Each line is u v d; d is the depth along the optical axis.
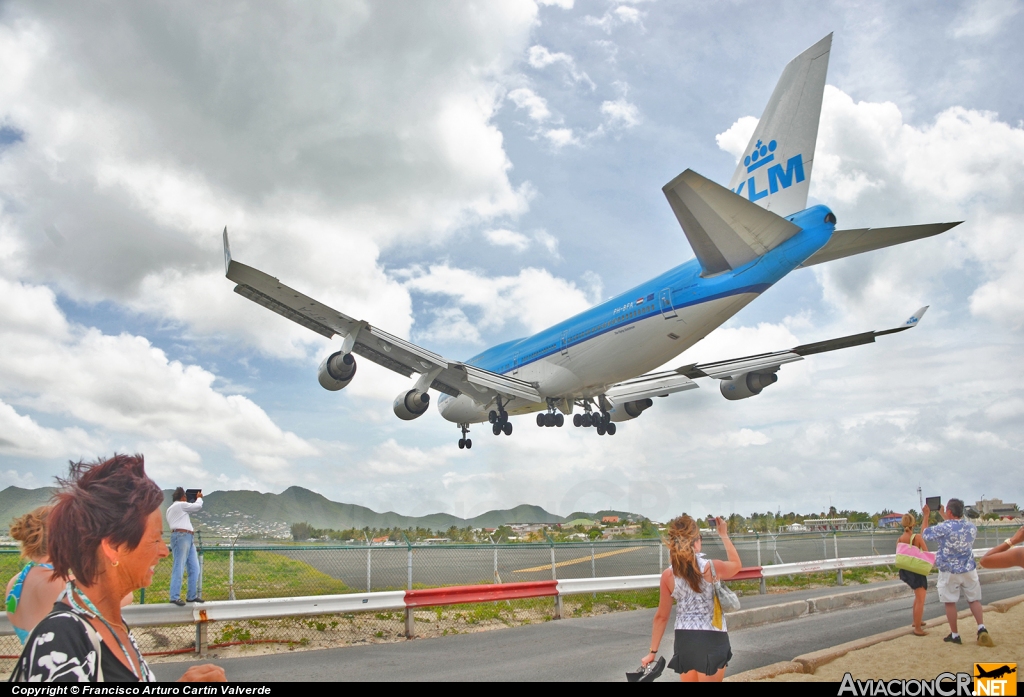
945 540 8.27
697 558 4.99
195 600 8.67
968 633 8.93
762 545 18.62
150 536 2.40
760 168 17.12
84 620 2.11
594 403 23.48
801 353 17.72
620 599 13.93
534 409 23.86
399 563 13.45
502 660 8.12
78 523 2.22
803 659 7.00
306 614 9.05
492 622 11.30
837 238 14.92
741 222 14.70
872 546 21.52
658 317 17.66
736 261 15.75
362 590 11.65
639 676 5.20
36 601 4.58
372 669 7.61
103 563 2.29
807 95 16.25
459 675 7.27
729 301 16.02
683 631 5.00
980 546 22.80
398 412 20.61
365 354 19.67
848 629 9.91
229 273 15.96
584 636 9.88
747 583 16.34
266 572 12.41
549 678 7.09
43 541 4.64
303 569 12.48
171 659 8.26
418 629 10.48
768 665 7.24
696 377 20.33
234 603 8.70
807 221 14.88
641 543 13.48
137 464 2.50
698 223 14.98
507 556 15.31
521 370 22.73
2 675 7.53
